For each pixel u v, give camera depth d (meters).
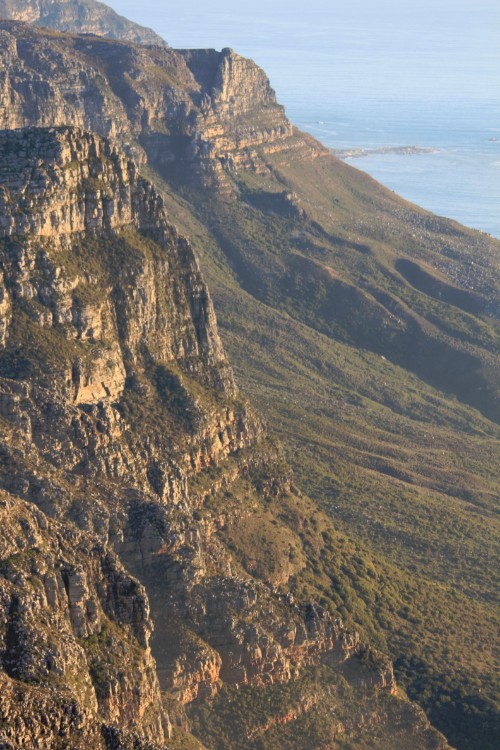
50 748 177.25
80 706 183.25
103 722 189.62
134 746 185.62
